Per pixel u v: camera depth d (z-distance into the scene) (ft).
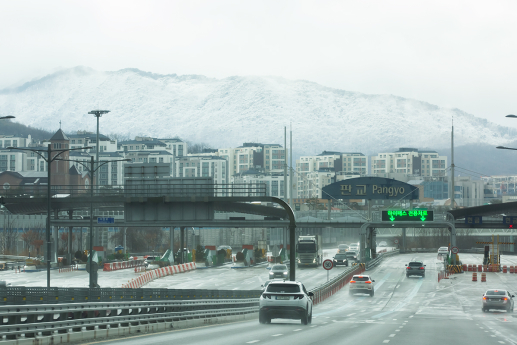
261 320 132.46
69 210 374.43
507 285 317.01
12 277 360.28
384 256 558.97
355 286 263.70
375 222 408.46
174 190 194.80
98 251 454.81
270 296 129.18
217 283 332.39
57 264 443.32
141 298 140.46
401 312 198.80
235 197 185.88
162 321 128.57
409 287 308.81
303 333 112.57
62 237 611.88
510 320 170.09
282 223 340.18
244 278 366.02
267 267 456.45
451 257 400.47
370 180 462.60
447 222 392.47
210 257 485.15
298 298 128.47
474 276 337.93
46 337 86.63
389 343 97.25
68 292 119.24
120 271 417.90
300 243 448.24
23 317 103.81
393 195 459.73
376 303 238.89
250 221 341.21
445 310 210.59
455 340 106.32
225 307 171.94
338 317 170.09
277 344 90.79
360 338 104.73
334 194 462.19
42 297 111.96
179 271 411.34
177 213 193.36
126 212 196.44
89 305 104.12
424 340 104.63
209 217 191.11
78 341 93.61
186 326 133.80
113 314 125.59
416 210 394.32
